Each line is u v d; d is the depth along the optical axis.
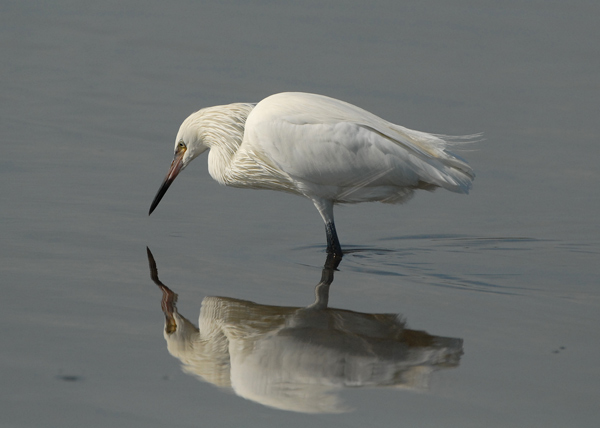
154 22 24.66
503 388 7.59
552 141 17.89
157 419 6.89
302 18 25.22
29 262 10.63
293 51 22.52
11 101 18.69
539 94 20.36
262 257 11.56
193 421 6.90
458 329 9.04
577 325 9.27
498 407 7.23
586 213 14.38
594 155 17.28
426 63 22.03
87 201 13.57
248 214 13.63
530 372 7.94
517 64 22.17
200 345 8.39
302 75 20.83
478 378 7.82
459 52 22.86
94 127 17.55
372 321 9.21
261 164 12.55
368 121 12.02
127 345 8.27
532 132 18.30
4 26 23.69
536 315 9.57
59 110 18.36
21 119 17.66
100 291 9.74
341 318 9.27
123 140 16.95
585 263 11.82
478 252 12.30
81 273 10.34
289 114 11.97
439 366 8.08
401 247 12.51
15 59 21.36
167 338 8.50
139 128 17.66
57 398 7.13
